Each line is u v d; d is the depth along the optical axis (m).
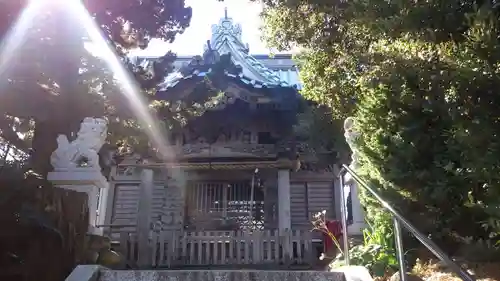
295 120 15.64
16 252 5.74
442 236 6.09
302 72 9.14
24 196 6.02
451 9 4.35
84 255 6.77
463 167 4.30
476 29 3.77
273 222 15.46
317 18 7.66
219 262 11.59
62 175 7.58
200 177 16.09
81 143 7.88
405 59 4.96
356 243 8.48
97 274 4.99
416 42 4.81
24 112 8.94
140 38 11.35
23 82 8.86
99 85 10.52
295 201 16.33
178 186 15.80
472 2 4.28
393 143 5.77
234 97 15.36
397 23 4.68
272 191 15.88
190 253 11.66
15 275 5.62
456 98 4.01
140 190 15.48
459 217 5.52
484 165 3.66
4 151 9.16
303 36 8.21
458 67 3.97
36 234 5.82
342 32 7.23
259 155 15.51
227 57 15.48
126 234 11.65
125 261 9.24
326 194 16.33
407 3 4.61
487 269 5.18
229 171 16.12
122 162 15.66
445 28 4.43
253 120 15.80
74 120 9.40
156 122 11.70
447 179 5.20
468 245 5.63
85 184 7.61
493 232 4.66
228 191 16.06
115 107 10.77
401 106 5.59
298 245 11.63
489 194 3.93
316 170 16.36
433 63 4.55
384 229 6.73
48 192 6.47
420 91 4.99
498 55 3.61
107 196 15.41
